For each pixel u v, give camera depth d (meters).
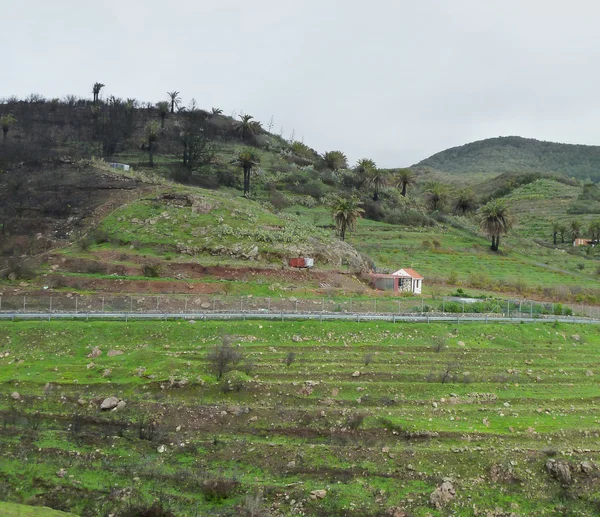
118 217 78.00
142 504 24.52
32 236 75.25
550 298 80.50
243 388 36.09
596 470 28.44
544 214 179.00
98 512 24.47
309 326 47.88
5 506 22.81
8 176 94.31
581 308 70.25
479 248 113.62
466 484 27.25
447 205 155.62
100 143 127.31
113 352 42.03
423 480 27.42
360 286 69.88
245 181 110.88
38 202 84.19
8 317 46.41
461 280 86.56
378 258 94.62
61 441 30.12
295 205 117.25
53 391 36.00
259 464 28.55
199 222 76.50
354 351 44.47
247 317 48.72
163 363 39.09
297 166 146.25
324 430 31.94
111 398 34.69
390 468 28.12
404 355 44.28
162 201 81.75
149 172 110.69
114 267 63.22
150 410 33.75
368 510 25.12
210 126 157.25
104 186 88.31
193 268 64.94
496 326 52.56
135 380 37.28
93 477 27.09
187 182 109.06
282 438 31.31
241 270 65.75
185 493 26.12
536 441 31.41
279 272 67.19
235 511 24.67
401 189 156.12
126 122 141.50
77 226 77.56
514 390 39.22
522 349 48.50
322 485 26.81
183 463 28.73
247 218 79.56
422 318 51.88
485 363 44.34
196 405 34.12
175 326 45.94
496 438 31.47
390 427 31.98
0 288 56.19
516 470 28.30
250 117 157.75
